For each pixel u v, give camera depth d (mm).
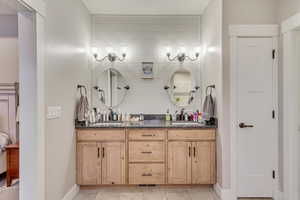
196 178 3385
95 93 4129
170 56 4129
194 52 4133
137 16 4133
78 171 3346
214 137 3377
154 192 3307
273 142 3107
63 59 2816
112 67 4137
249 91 3100
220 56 3100
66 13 2910
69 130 3059
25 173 2146
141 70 4141
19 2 1910
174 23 4137
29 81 2143
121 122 3979
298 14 2625
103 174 3375
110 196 3186
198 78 4129
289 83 2854
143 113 4125
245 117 3104
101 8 3844
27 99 2145
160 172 3398
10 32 3900
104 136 3371
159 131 3396
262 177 3111
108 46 4133
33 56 2135
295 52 2826
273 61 3096
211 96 3443
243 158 3107
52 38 2492
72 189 3152
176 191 3344
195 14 4102
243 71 3096
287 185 2895
